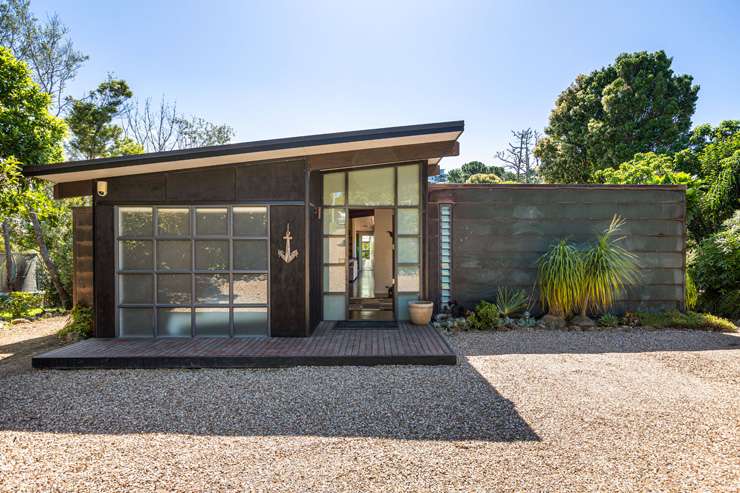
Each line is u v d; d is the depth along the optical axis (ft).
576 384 13.07
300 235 18.48
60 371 14.89
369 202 23.15
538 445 8.87
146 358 15.10
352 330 20.25
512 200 23.41
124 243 18.60
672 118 60.39
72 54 44.29
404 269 23.16
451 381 13.43
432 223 23.27
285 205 18.51
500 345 18.34
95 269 18.45
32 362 14.99
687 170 48.11
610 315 22.27
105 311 18.45
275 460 8.28
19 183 22.95
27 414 10.88
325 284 23.00
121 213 18.62
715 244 27.09
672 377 13.78
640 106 60.29
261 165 18.54
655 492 7.05
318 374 14.28
